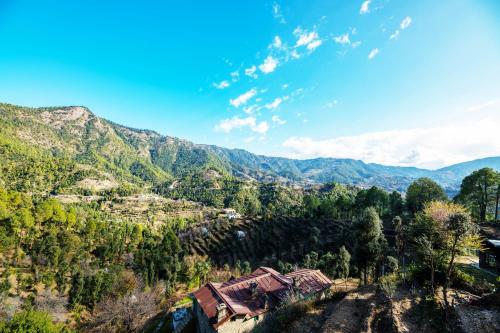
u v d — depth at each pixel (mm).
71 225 95562
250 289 34281
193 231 120250
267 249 91188
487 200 66375
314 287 35781
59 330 30016
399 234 38938
